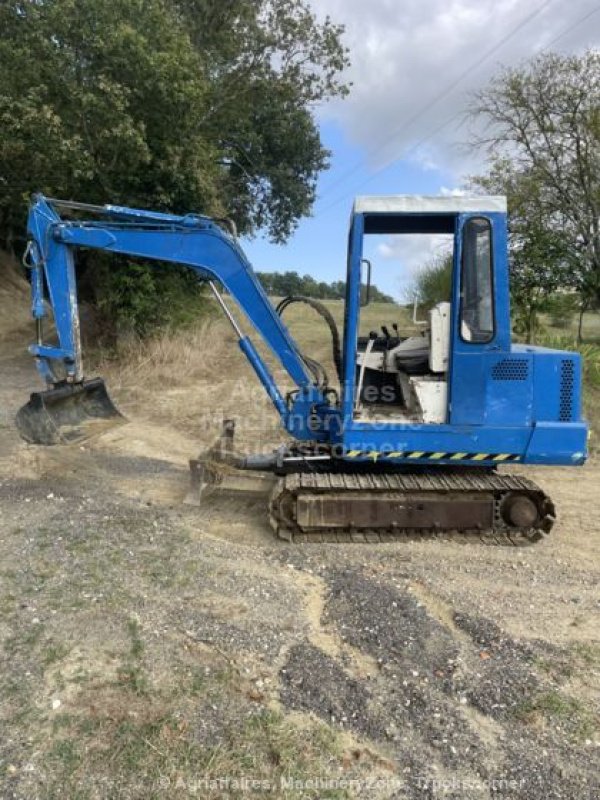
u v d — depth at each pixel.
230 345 13.62
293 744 2.65
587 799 2.40
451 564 4.43
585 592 4.06
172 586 3.98
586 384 10.06
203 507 5.54
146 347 12.07
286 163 22.12
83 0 10.42
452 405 4.66
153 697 2.92
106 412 6.36
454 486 4.68
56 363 5.80
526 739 2.73
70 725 2.73
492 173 15.20
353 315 4.69
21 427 5.49
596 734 2.76
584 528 5.21
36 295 5.59
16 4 11.01
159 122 11.66
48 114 10.28
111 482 6.19
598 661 3.28
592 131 14.09
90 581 4.01
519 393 4.64
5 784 2.40
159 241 5.44
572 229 14.80
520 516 4.73
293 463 5.48
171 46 11.54
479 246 4.52
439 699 2.96
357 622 3.59
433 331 4.73
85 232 5.48
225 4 16.59
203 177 12.35
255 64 17.36
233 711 2.84
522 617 3.72
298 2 17.22
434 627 3.57
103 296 12.68
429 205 4.51
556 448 4.66
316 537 4.84
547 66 14.55
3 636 3.37
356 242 4.59
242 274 5.40
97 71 10.95
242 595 3.89
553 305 14.86
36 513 5.20
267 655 3.27
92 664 3.15
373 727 2.78
